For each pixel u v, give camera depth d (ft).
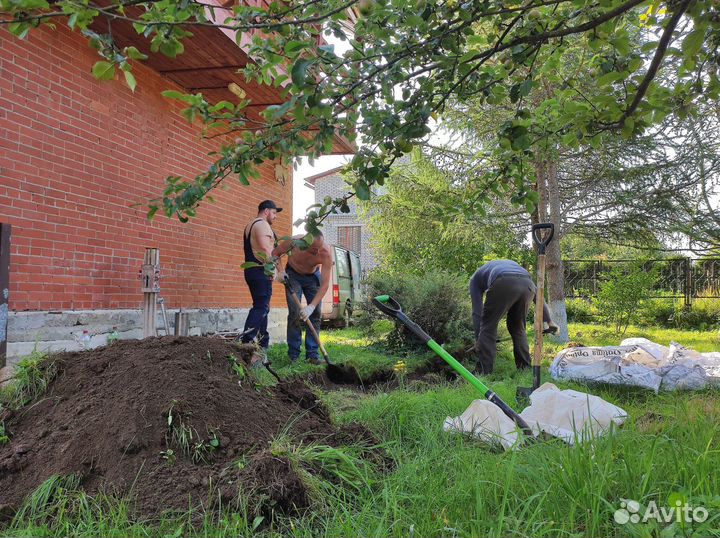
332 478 9.02
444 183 42.14
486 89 10.00
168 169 23.22
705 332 51.98
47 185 17.10
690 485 7.38
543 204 40.78
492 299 22.15
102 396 9.95
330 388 19.51
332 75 8.11
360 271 59.62
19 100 16.12
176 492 8.06
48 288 17.07
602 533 6.77
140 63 21.48
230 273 28.37
